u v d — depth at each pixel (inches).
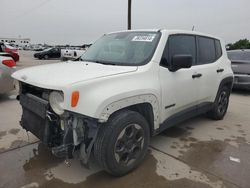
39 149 145.5
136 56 137.3
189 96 158.4
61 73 117.1
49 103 109.2
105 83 109.0
